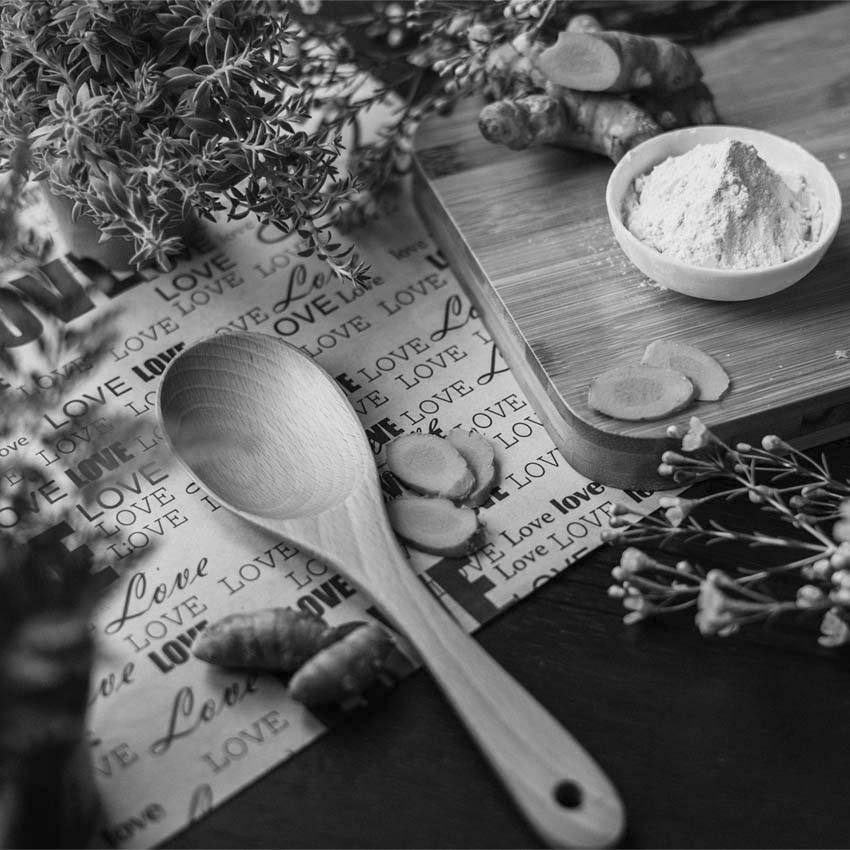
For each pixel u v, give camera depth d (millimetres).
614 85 556
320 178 508
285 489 482
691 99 583
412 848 418
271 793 427
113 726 437
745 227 514
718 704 447
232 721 439
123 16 493
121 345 536
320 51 618
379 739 438
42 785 388
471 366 536
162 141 483
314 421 498
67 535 480
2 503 487
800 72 618
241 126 498
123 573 470
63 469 500
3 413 463
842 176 571
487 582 471
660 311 522
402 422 516
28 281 552
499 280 532
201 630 459
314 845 418
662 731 441
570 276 534
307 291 559
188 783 427
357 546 458
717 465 470
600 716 444
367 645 433
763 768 435
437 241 579
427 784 429
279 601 467
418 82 591
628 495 497
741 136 553
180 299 553
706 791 430
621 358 506
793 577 475
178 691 445
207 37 490
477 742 419
